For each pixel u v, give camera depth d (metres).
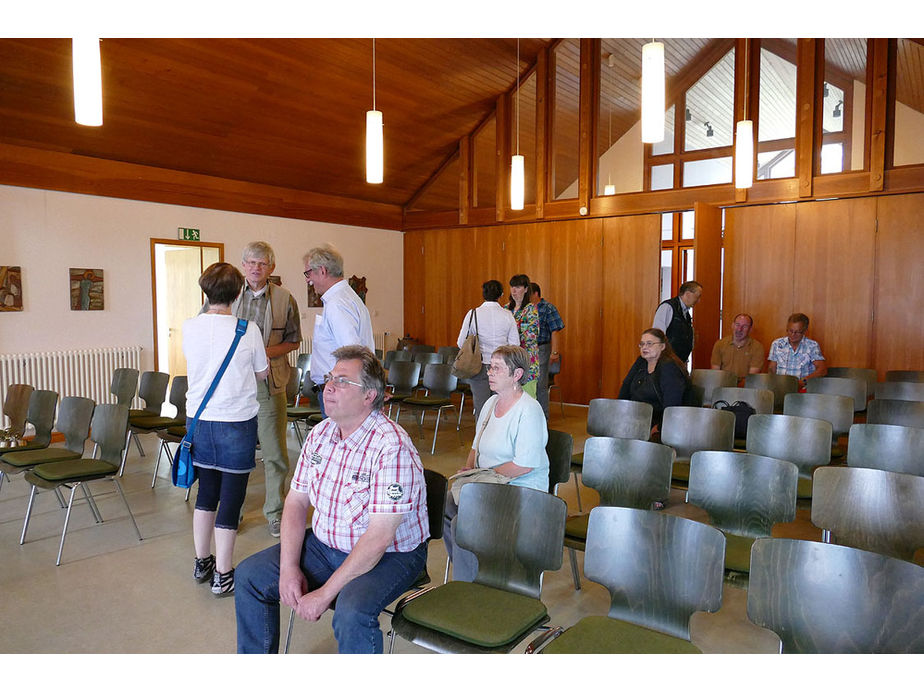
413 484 2.14
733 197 7.46
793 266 7.23
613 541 2.07
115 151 6.88
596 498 4.54
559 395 8.97
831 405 4.13
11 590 3.11
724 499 2.73
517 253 9.20
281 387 3.73
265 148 7.81
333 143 8.21
